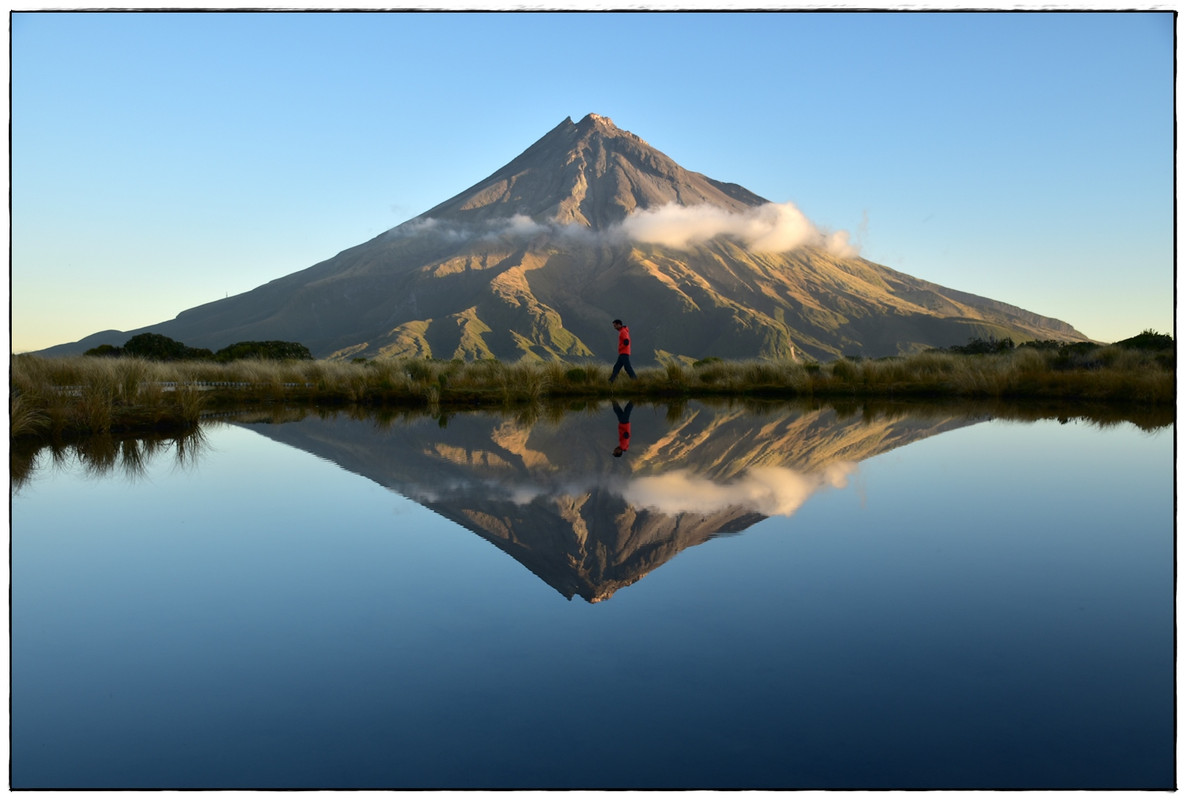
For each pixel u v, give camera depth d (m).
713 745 1.65
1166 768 1.56
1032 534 3.58
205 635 2.33
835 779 1.51
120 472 5.58
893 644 2.21
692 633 2.30
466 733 1.71
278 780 1.51
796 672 2.03
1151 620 2.41
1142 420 9.51
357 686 1.95
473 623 2.41
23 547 3.43
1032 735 1.70
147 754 1.64
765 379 17.53
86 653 2.20
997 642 2.23
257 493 4.71
